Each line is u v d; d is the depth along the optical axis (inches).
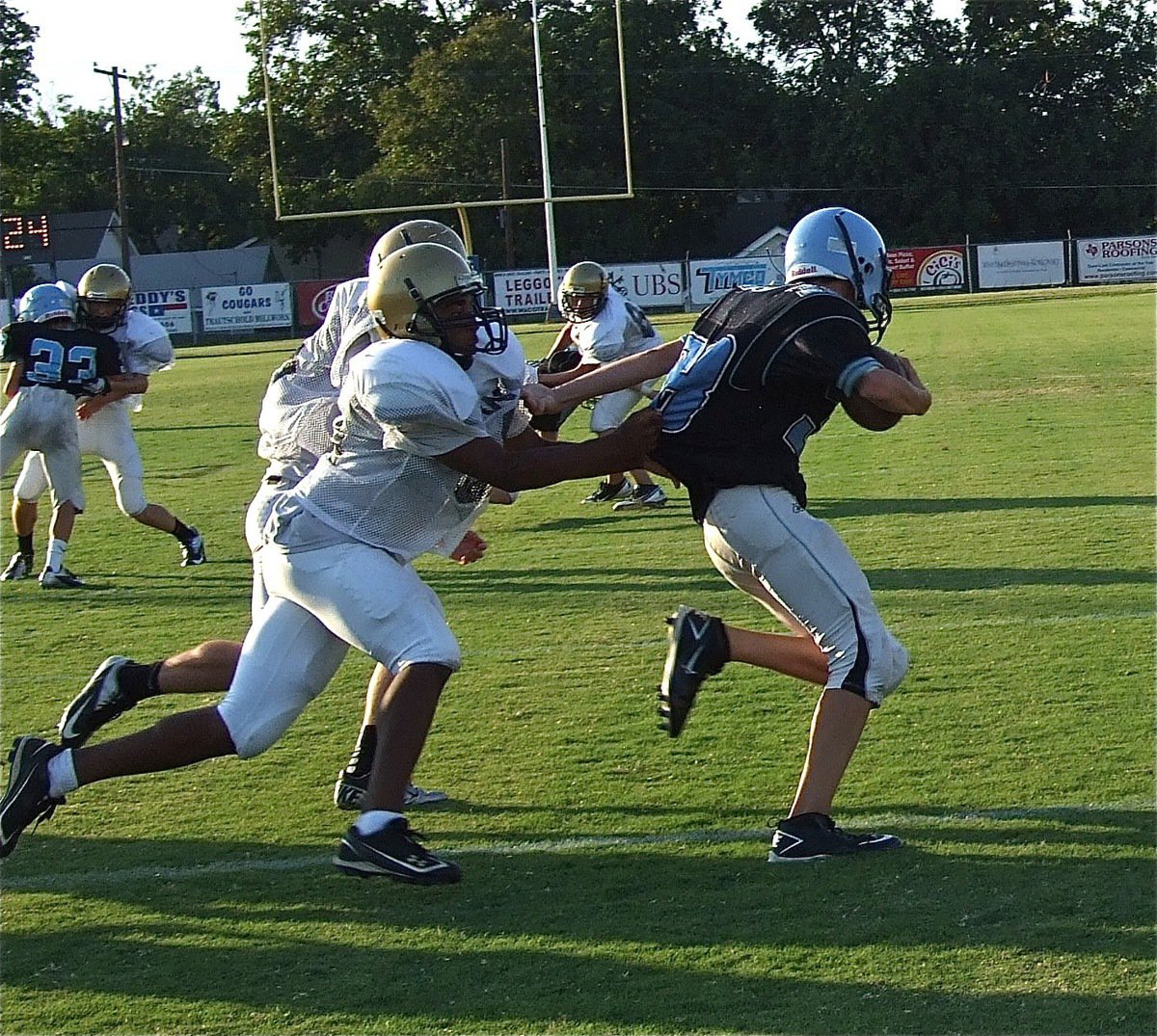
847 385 230.7
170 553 554.9
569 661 361.1
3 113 3444.9
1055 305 1915.6
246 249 3299.7
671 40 3065.9
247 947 212.5
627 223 2938.0
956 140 2984.7
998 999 184.9
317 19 2716.5
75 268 3344.0
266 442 269.3
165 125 3789.4
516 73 2625.5
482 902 224.5
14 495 522.0
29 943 217.0
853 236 247.8
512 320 2416.3
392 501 234.1
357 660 376.2
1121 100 3129.9
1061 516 507.5
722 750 288.4
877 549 471.2
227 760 301.3
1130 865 223.3
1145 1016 179.0
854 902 216.4
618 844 244.8
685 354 248.4
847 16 3186.5
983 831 240.2
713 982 193.8
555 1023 185.2
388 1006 192.1
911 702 308.8
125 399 509.7
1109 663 328.2
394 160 2650.1
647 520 566.3
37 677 374.0
